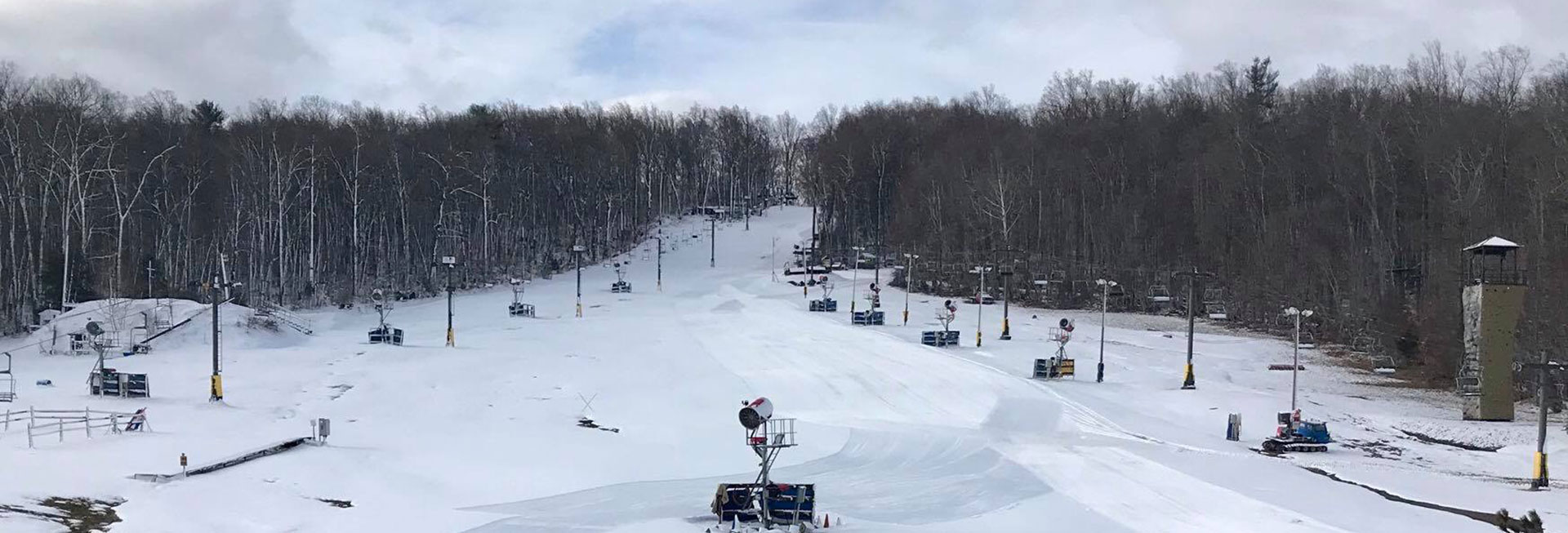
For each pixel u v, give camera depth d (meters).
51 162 88.44
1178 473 38.00
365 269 124.00
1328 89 135.12
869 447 45.31
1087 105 166.75
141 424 43.22
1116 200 128.50
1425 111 107.19
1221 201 114.44
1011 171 127.88
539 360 69.31
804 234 170.00
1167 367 67.06
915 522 32.31
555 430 47.88
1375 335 77.88
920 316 96.31
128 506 31.03
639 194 183.00
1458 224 86.06
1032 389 56.81
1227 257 110.06
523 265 139.38
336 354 70.62
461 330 88.69
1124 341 80.69
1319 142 112.06
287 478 35.72
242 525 30.31
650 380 62.34
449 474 38.25
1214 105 150.38
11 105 92.12
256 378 59.88
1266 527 30.44
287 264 115.00
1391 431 48.28
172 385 57.09
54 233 94.88
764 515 30.97
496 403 54.50
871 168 165.25
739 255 154.75
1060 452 42.81
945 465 41.50
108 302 80.19
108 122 107.25
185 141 117.62
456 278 129.25
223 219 111.19
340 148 127.12
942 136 166.50
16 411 43.28
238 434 43.12
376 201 129.12
